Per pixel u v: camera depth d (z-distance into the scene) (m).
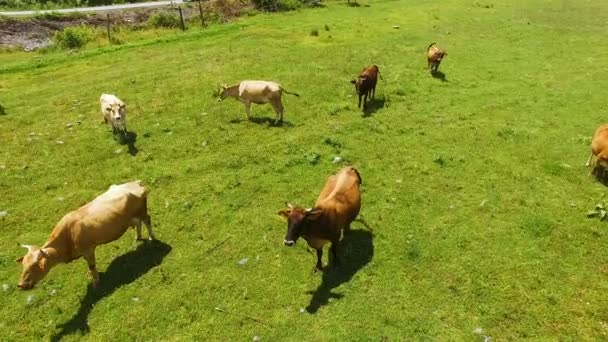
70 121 18.06
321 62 23.42
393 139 16.08
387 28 30.47
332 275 10.54
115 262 11.08
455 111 18.08
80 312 9.87
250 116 17.52
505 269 10.59
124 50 28.27
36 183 14.21
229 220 12.41
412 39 27.34
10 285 10.52
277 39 28.69
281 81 20.84
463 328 9.22
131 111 18.59
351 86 20.38
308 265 10.86
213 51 26.25
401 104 18.72
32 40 35.06
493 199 12.93
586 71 21.88
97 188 13.95
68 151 15.82
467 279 10.34
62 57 27.38
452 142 15.84
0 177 14.43
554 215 12.26
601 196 13.00
